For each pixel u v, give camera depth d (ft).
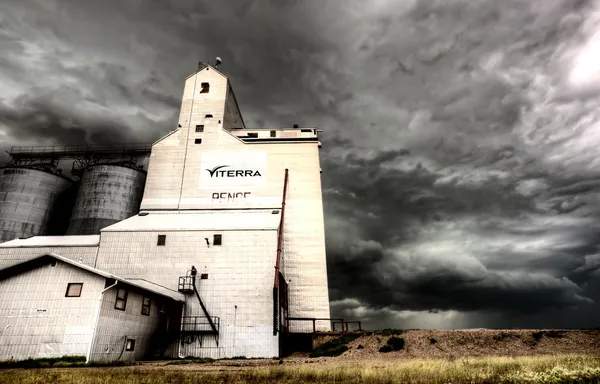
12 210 175.01
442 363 60.13
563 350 81.20
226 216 146.00
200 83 188.03
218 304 115.44
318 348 115.44
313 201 164.66
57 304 80.18
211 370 62.95
